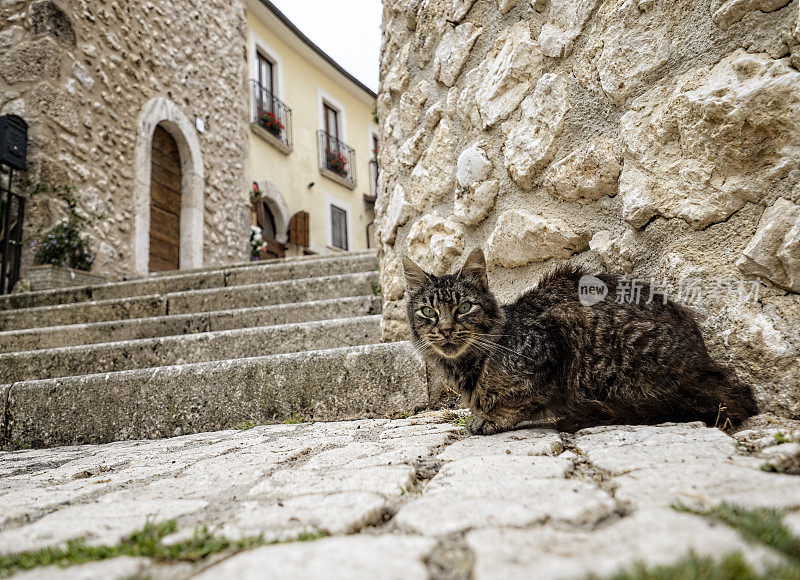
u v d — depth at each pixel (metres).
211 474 1.79
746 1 1.93
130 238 7.72
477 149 3.13
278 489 1.48
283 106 13.92
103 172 7.33
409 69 3.84
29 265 6.36
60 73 6.77
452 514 1.10
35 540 1.15
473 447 1.88
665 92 2.21
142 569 0.94
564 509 1.07
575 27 2.62
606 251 2.46
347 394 3.18
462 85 3.30
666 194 2.19
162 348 4.14
